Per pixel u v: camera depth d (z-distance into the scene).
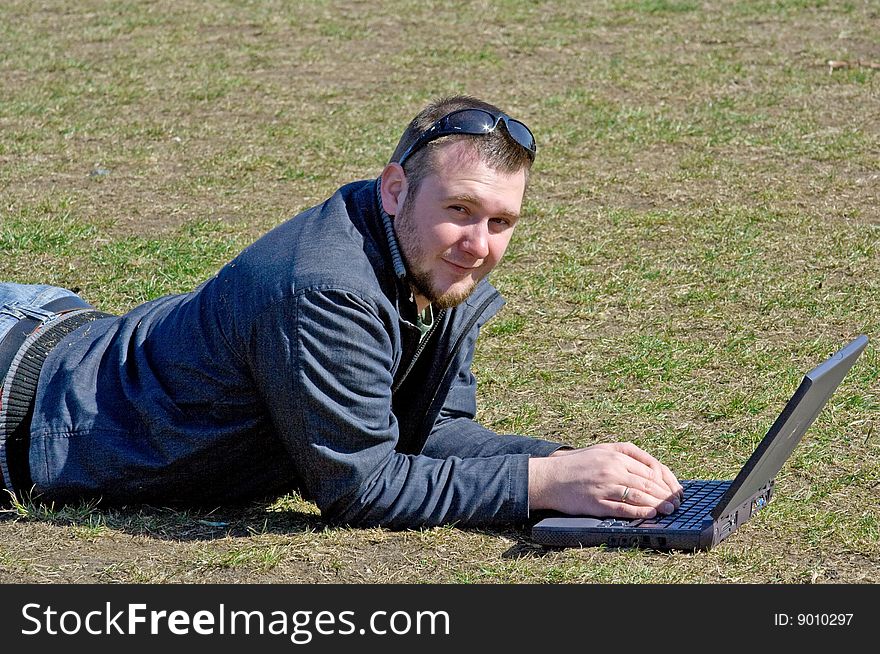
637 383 8.89
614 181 14.87
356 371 5.86
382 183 6.07
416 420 6.64
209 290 6.26
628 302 10.67
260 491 6.70
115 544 6.15
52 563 5.95
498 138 5.85
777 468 6.54
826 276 11.37
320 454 5.95
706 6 25.41
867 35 22.88
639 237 12.64
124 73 20.75
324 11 25.67
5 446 6.39
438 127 5.89
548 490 6.21
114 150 16.25
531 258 11.98
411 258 5.96
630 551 6.02
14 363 6.46
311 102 18.98
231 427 6.21
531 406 8.45
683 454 7.60
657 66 20.98
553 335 9.91
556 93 19.41
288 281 5.85
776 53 21.69
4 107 18.42
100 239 12.45
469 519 6.22
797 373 9.00
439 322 6.42
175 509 6.60
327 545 6.12
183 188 14.62
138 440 6.30
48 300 6.91
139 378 6.34
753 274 11.41
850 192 14.34
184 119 17.97
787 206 13.77
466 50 22.34
